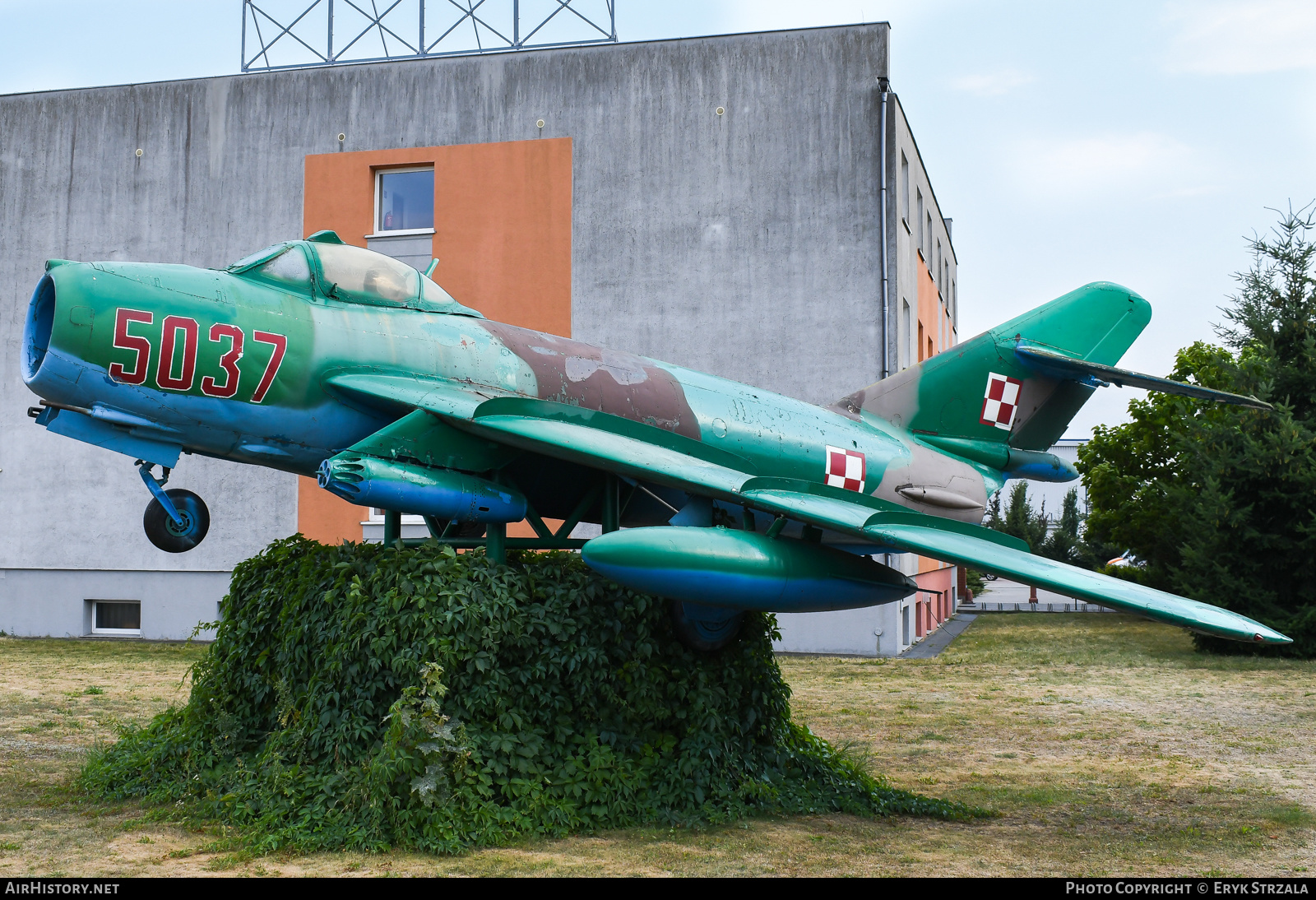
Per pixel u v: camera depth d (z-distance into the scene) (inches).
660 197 658.2
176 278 284.0
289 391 291.7
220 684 299.6
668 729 291.0
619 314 657.6
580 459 293.6
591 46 672.4
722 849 247.6
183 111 714.8
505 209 672.4
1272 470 717.3
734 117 653.3
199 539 309.3
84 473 708.0
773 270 642.2
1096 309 421.7
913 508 389.7
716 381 367.9
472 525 330.0
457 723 253.1
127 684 495.5
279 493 684.7
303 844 233.6
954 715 449.1
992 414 411.5
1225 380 798.5
